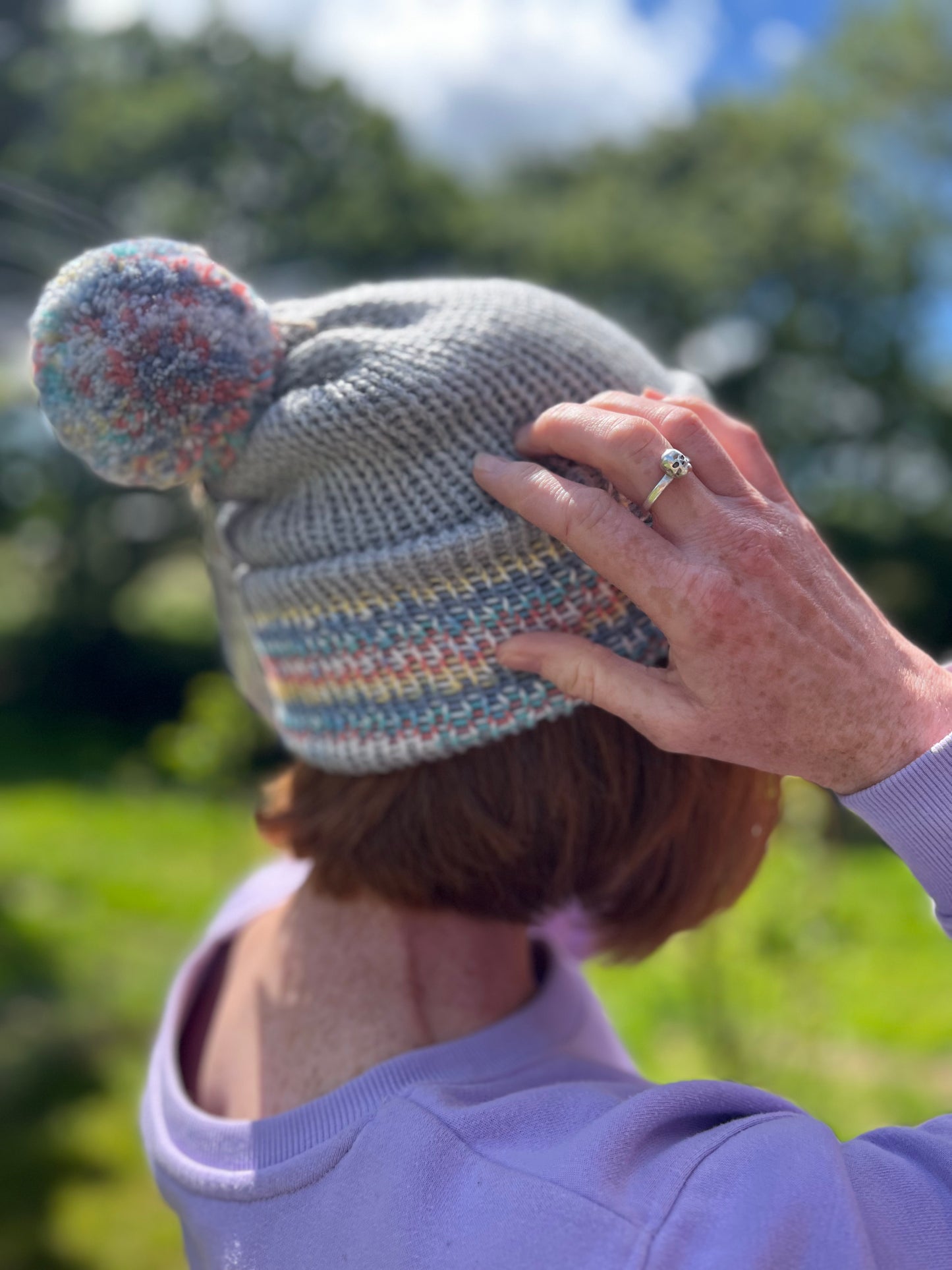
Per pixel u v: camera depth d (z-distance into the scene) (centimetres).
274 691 97
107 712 1418
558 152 1811
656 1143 71
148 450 85
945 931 85
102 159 1245
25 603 1478
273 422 83
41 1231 298
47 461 1298
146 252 81
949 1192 71
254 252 1421
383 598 82
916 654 83
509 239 1575
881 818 81
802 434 1695
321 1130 79
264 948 99
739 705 77
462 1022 88
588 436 78
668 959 470
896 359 1683
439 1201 69
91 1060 399
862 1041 425
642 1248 63
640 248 1563
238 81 1364
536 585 82
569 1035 92
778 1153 67
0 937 517
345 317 88
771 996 342
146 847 702
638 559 75
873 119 1614
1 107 1191
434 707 83
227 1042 96
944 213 1616
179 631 1474
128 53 1352
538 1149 71
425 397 80
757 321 1680
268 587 88
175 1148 87
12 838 721
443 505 82
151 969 491
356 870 86
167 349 80
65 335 80
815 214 1587
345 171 1472
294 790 95
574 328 87
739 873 99
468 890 85
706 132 1722
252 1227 78
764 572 76
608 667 78
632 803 86
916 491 1684
